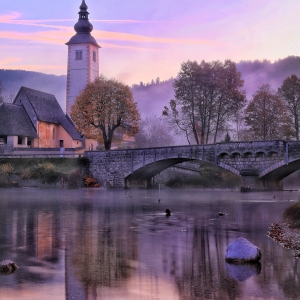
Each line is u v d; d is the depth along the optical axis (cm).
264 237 2533
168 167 8444
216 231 2766
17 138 9625
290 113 9194
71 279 1639
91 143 11331
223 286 1556
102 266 1839
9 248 2214
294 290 1505
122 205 4566
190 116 8850
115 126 8856
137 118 8912
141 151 7644
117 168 7888
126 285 1570
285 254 2042
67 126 11031
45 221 3244
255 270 1762
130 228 2894
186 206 4484
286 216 3102
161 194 6462
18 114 10056
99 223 3148
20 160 8375
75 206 4419
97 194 6319
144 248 2211
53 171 7875
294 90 9150
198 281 1617
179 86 8919
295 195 6141
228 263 1889
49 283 1587
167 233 2688
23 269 1783
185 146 7206
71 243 2348
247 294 1466
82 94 8981
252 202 4978
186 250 2166
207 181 8762
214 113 8850
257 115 9131
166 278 1659
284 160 6425
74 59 12094
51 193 6438
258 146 6606
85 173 8081
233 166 6831
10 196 5766
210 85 8700
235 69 8919
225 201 5116
